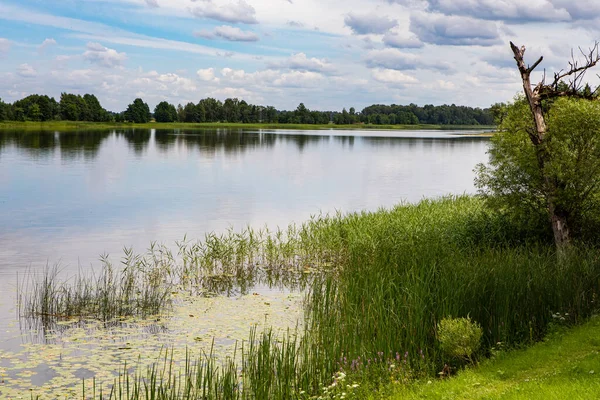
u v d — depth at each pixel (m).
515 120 22.31
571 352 11.96
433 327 13.34
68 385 11.64
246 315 16.45
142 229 30.03
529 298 14.52
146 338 14.45
